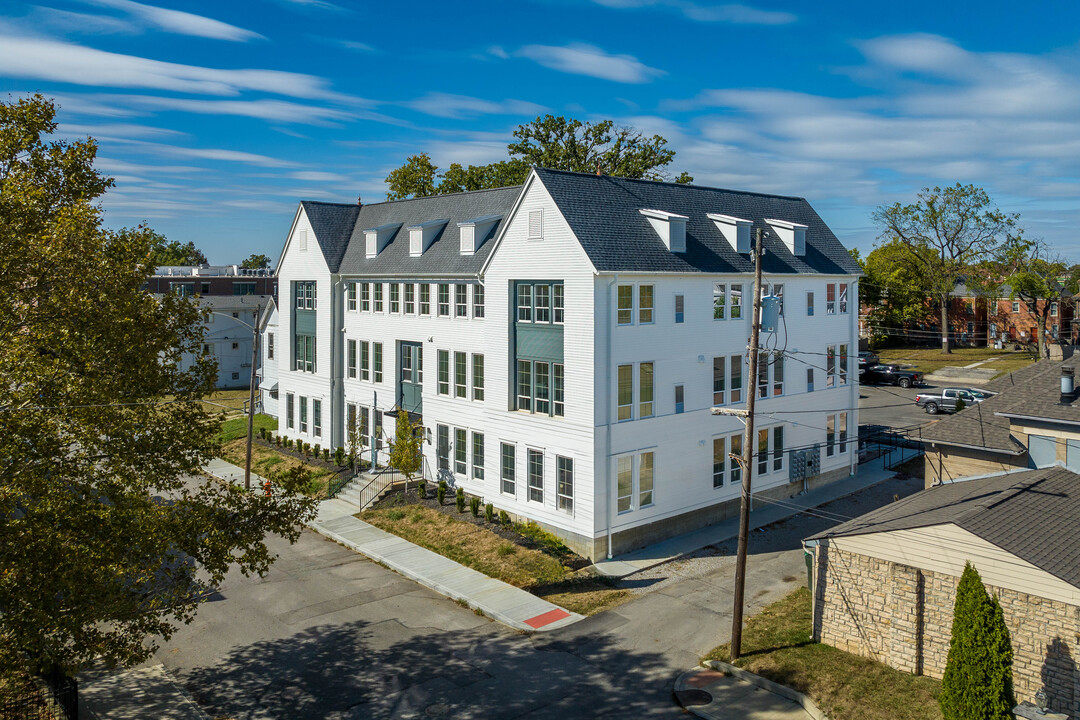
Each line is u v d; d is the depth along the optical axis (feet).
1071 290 268.00
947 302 270.26
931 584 64.13
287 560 98.78
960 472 93.97
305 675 68.90
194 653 73.36
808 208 140.67
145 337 60.29
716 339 110.01
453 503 114.11
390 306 131.13
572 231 96.17
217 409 195.72
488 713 62.49
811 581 77.51
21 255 53.62
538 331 102.94
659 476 103.30
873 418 175.52
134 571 55.67
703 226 114.52
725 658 70.59
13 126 64.23
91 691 66.03
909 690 62.44
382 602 85.56
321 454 143.84
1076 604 55.83
